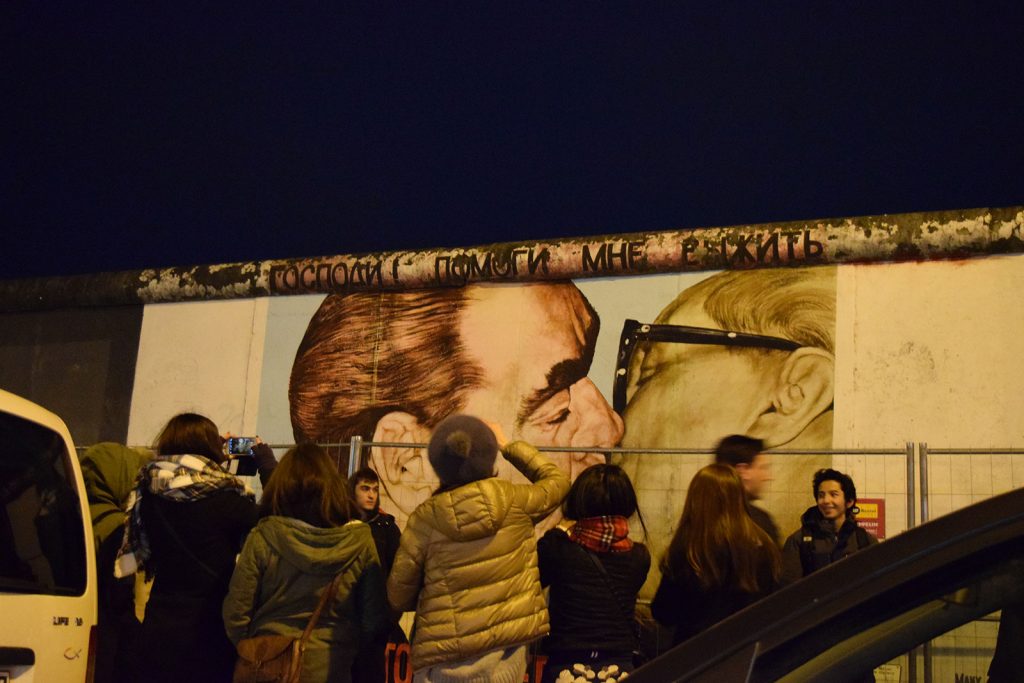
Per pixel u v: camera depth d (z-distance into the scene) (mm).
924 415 7719
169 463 5293
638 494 8219
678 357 8445
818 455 7789
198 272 9953
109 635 6312
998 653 1894
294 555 4938
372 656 6430
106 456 6137
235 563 5355
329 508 5039
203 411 9844
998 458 7336
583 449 7289
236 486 5422
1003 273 7688
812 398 8023
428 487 8898
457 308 9180
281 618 4973
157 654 5141
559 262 8789
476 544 4613
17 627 4559
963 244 7711
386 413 9227
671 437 8336
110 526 5938
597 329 8727
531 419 8773
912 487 6828
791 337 8172
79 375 10414
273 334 9750
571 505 4992
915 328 7855
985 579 1929
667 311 8547
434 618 4574
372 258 9367
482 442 4766
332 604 5012
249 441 6047
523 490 4793
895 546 2004
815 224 8109
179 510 5250
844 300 8078
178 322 10125
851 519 6027
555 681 4738
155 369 10109
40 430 4988
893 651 1932
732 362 8289
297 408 9539
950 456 7449
